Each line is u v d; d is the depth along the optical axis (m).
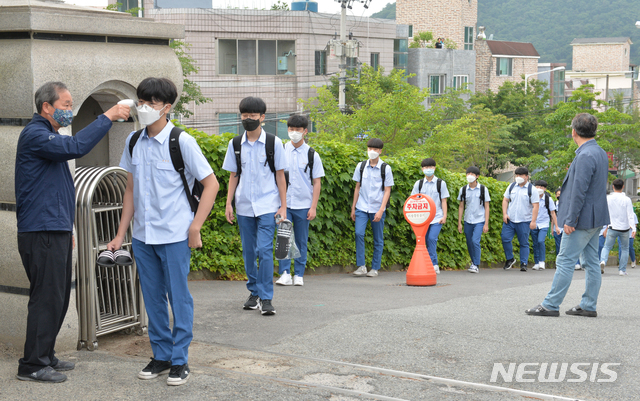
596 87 77.50
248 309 6.30
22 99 4.46
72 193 4.27
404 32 42.97
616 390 4.03
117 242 4.25
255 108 6.02
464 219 11.62
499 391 3.98
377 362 4.59
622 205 13.18
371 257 10.70
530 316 6.04
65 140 3.95
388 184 9.48
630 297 7.46
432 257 11.06
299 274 8.27
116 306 5.24
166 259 4.11
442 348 4.92
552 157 31.75
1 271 4.66
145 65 5.16
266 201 6.13
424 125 26.23
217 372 4.30
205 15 31.84
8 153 4.56
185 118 31.62
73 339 4.77
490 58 56.28
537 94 45.06
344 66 28.44
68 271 4.32
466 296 7.44
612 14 167.88
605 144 30.11
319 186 8.00
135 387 3.99
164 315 4.24
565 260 6.03
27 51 4.44
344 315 6.04
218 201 8.45
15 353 4.64
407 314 6.06
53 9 4.49
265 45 33.16
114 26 4.90
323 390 3.95
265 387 3.99
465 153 35.94
